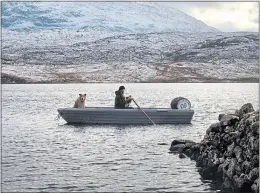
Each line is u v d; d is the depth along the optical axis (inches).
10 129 2031.3
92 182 1069.1
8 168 1204.5
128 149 1483.8
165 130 1932.8
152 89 7293.3
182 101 2144.4
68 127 2048.5
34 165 1242.0
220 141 1191.6
